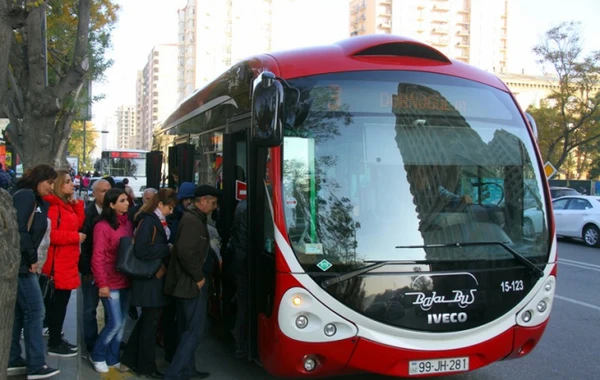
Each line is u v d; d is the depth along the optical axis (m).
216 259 6.09
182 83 126.50
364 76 4.56
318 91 4.44
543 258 4.60
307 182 4.26
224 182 5.54
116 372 5.37
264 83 3.93
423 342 4.15
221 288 6.02
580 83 31.22
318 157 4.32
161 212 5.20
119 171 29.27
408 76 4.66
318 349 4.06
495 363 5.89
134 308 6.97
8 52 3.67
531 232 4.62
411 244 4.24
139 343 5.27
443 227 4.34
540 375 5.54
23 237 4.46
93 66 11.89
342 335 4.06
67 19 11.04
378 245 4.20
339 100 4.47
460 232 4.37
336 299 4.05
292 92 4.34
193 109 8.09
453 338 4.21
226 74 6.29
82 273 5.81
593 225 16.75
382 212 4.30
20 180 4.69
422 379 5.36
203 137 7.28
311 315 4.06
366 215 4.27
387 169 4.41
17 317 4.93
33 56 7.75
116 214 5.23
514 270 4.41
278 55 4.84
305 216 4.20
